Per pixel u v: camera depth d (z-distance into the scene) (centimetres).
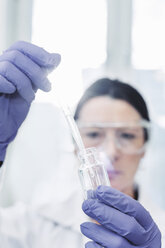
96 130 124
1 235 123
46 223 132
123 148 122
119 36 179
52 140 169
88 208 72
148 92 177
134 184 131
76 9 175
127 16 179
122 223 70
